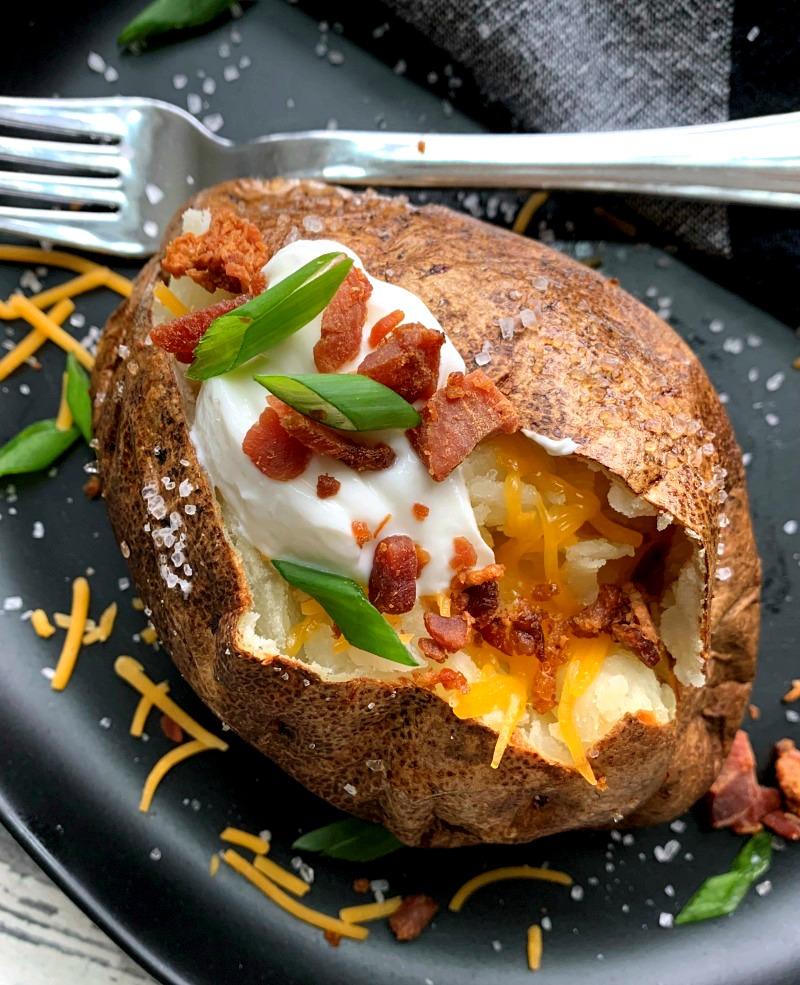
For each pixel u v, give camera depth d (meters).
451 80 0.19
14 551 0.18
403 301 0.13
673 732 0.14
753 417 0.19
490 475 0.13
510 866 0.18
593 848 0.18
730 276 0.19
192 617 0.14
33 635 0.18
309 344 0.13
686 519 0.13
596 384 0.13
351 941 0.17
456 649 0.13
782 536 0.19
